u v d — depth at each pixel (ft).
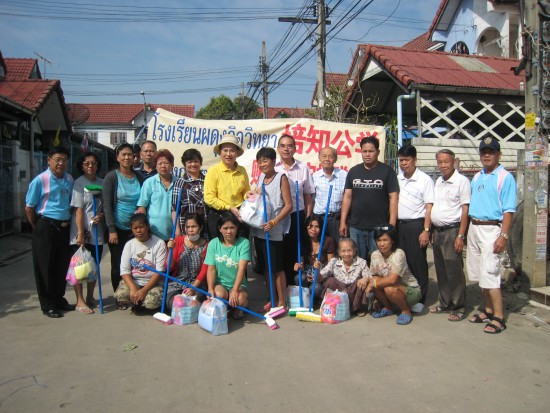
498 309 13.23
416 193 15.12
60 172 14.79
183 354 11.46
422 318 14.40
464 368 10.64
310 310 14.66
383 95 37.42
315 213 17.04
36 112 36.70
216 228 15.17
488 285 13.12
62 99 44.01
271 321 13.51
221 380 10.06
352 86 36.45
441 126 36.06
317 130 21.36
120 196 15.30
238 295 13.99
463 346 11.99
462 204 14.21
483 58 34.96
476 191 13.74
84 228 15.20
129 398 9.30
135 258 14.56
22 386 9.79
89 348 11.83
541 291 15.76
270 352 11.59
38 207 14.51
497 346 12.00
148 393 9.50
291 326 13.62
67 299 16.60
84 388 9.71
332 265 15.16
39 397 9.33
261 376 10.25
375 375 10.28
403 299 13.87
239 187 15.42
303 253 16.38
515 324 13.74
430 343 12.21
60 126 47.98
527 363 10.93
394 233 14.07
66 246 15.03
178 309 13.64
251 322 13.99
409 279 14.25
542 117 15.84
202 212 15.56
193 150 15.65
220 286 14.15
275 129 21.34
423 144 28.43
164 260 14.76
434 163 28.48
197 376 10.25
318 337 12.68
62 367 10.71
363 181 15.37
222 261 14.25
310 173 16.65
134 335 12.78
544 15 15.72
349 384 9.87
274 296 15.71
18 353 11.52
